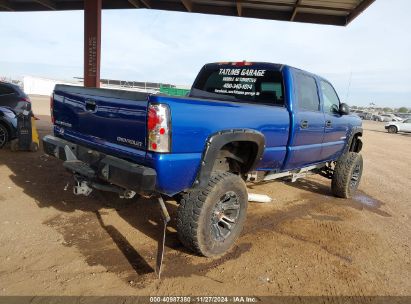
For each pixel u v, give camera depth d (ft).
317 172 21.58
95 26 30.89
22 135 26.35
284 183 24.64
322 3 31.32
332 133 19.47
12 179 18.97
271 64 15.94
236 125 11.98
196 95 18.47
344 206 20.20
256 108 12.98
